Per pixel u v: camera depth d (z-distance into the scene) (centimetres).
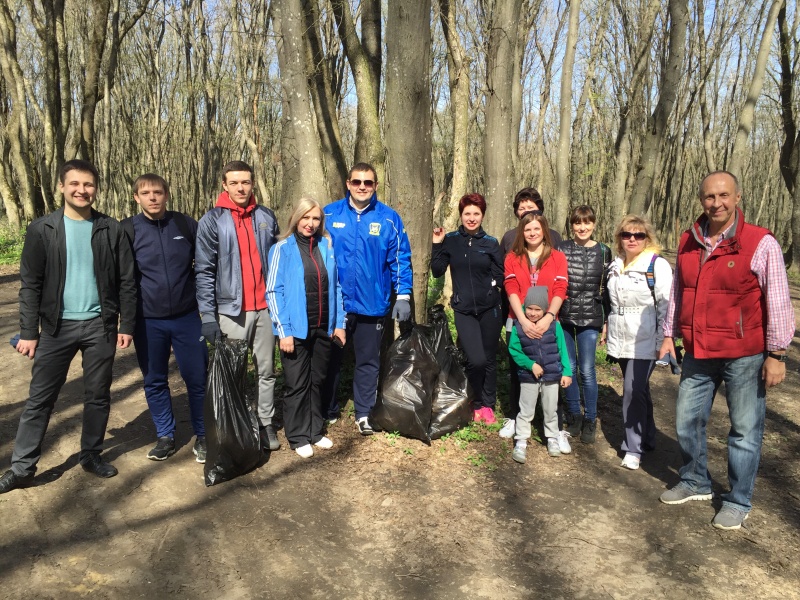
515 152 1279
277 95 1781
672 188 2584
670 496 363
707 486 367
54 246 331
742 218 325
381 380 441
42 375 341
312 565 292
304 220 387
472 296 445
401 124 481
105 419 366
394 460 404
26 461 344
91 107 1278
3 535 303
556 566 299
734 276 320
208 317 372
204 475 369
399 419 425
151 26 2133
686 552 313
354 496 359
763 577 293
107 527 316
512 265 421
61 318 339
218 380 365
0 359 599
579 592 279
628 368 406
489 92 695
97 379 356
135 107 2605
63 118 1602
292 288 388
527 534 327
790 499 374
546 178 3062
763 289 315
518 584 284
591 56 1664
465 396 443
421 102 480
